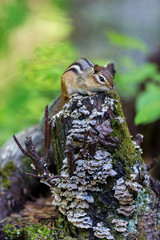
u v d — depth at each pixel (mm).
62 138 3775
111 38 7238
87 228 3586
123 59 7379
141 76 6727
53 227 3945
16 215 4582
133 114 7875
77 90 4652
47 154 3643
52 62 6250
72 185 3498
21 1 10289
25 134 5625
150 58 9406
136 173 3650
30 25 10102
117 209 3559
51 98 6930
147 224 3605
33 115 6828
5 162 5301
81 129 3531
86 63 4836
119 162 3592
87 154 3488
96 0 15414
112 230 3564
